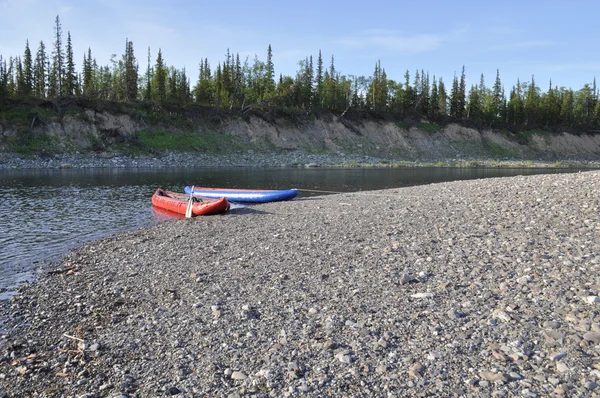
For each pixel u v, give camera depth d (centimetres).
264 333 723
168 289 980
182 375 604
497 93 12138
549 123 12375
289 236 1458
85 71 8631
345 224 1617
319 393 542
